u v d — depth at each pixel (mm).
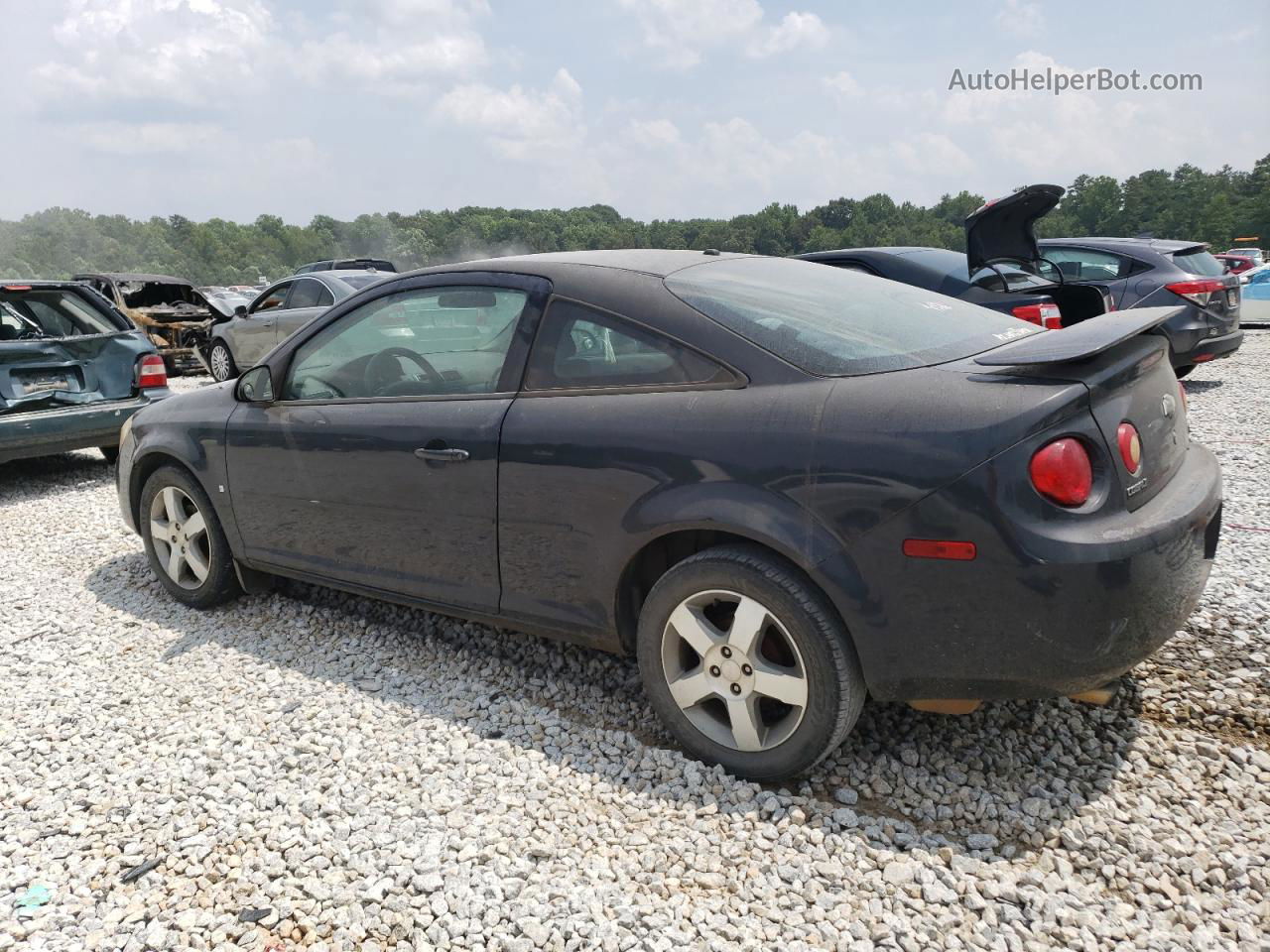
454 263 3402
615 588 2836
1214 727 2855
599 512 2799
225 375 13633
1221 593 3793
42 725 3254
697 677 2711
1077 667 2232
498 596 3156
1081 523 2201
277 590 4453
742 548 2582
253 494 3883
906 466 2291
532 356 3043
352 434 3439
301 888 2334
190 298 16656
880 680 2438
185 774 2873
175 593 4371
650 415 2719
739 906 2184
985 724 2914
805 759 2553
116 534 5730
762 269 3215
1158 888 2170
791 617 2473
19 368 6871
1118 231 197250
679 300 2824
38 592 4691
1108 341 2268
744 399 2592
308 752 2957
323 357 3670
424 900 2252
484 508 3084
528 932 2125
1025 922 2096
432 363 3316
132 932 2203
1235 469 5984
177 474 4191
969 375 2408
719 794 2627
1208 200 186250
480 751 2914
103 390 7281
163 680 3562
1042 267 6719
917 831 2436
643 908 2184
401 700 3297
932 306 3137
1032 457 2193
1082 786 2576
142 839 2562
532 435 2938
